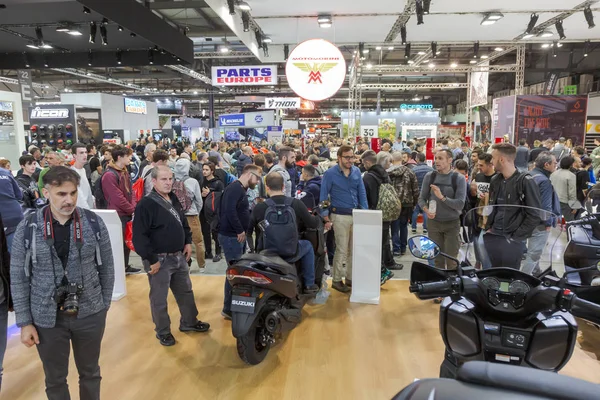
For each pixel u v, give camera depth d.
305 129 38.25
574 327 1.80
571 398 1.00
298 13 9.82
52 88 29.11
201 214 6.02
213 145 12.07
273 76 10.80
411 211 6.18
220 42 15.16
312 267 3.84
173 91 30.91
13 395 2.90
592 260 3.46
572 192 6.23
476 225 2.41
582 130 13.84
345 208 4.64
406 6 9.28
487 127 16.89
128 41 9.20
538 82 23.19
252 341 3.14
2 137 9.74
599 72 19.64
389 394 2.87
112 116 20.78
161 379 3.08
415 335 3.72
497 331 1.87
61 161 5.50
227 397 2.85
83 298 2.25
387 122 21.50
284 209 3.59
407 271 5.50
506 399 1.01
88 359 2.35
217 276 5.39
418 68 15.68
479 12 9.88
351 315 4.15
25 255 2.15
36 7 7.23
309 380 3.05
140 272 5.52
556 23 10.77
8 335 3.82
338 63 6.36
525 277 1.99
